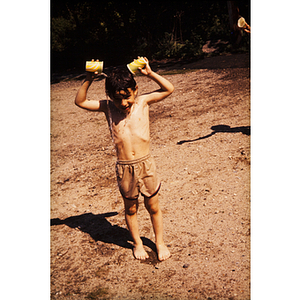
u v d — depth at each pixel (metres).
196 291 2.56
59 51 19.52
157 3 17.78
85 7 19.27
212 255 2.93
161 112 7.35
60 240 3.40
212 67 11.80
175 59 16.00
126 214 2.96
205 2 17.94
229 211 3.49
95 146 6.11
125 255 3.09
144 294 2.60
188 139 5.54
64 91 12.28
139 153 2.67
